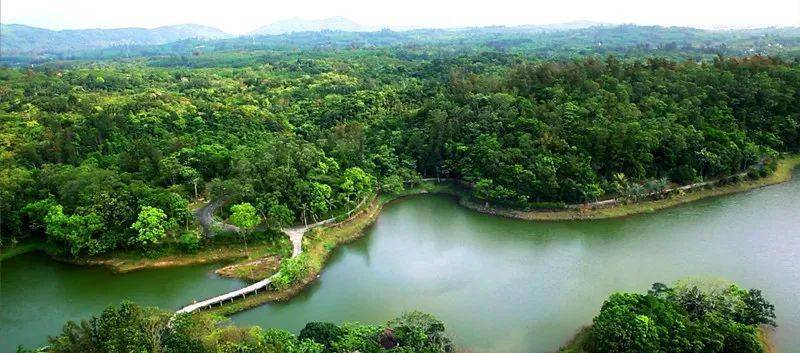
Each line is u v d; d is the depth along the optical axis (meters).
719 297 76.19
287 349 63.91
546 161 132.50
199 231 112.00
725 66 183.25
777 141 156.25
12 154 135.50
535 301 90.62
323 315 87.94
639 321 67.06
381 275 102.81
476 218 132.88
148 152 136.25
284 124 186.75
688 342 65.81
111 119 155.62
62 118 159.00
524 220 128.25
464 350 76.44
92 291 98.12
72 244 107.00
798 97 167.88
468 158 148.25
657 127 143.50
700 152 140.25
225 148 145.25
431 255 111.88
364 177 136.50
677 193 135.00
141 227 106.31
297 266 97.44
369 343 69.00
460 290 95.62
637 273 99.38
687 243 111.56
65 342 57.56
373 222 131.75
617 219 125.56
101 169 125.94
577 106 152.50
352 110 194.62
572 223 124.88
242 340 61.38
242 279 99.62
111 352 52.50
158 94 198.38
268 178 120.88
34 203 114.75
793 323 80.31
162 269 104.88
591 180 130.12
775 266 99.81
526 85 175.38
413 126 171.38
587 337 75.38
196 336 58.47
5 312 91.62
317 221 122.81
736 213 126.50
